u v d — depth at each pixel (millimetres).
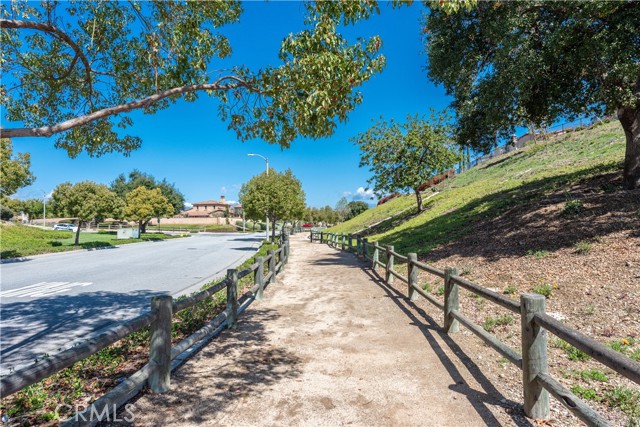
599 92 9781
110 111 4473
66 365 2426
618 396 3189
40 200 82688
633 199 9016
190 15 5699
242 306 7062
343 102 5281
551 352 4289
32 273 13898
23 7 4789
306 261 15938
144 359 4703
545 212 10633
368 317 6383
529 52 9195
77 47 5188
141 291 10070
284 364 4359
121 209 34594
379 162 22422
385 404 3369
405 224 22203
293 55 5020
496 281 7223
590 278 6090
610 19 8727
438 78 11773
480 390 3582
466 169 42031
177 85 5844
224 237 48188
